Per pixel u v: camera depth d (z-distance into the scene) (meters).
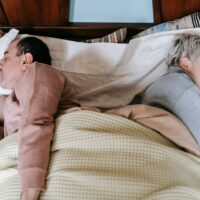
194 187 0.98
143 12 1.50
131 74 1.40
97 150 0.98
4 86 1.27
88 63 1.43
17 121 1.14
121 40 1.48
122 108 1.12
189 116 1.13
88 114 1.03
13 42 1.31
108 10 1.51
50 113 1.05
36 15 1.50
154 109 1.11
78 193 0.89
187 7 1.43
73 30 1.52
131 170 0.94
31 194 0.91
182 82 1.17
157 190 0.90
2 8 1.48
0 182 1.01
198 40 1.22
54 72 1.13
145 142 0.98
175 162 1.00
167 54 1.34
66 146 1.00
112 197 0.89
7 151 1.04
